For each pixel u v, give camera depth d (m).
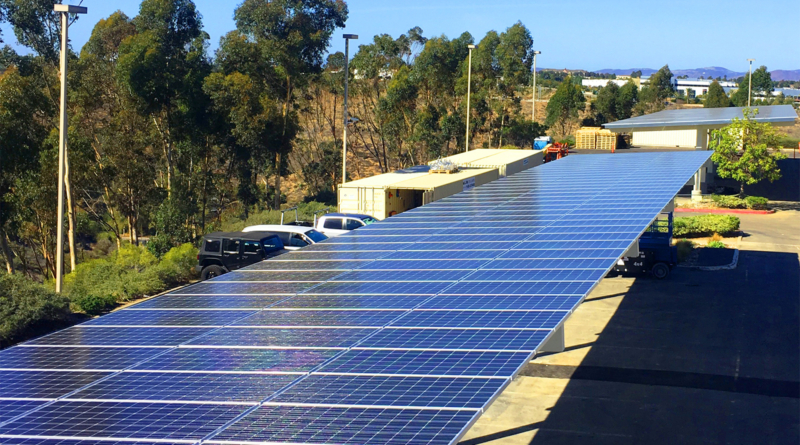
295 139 61.56
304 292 12.08
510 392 16.59
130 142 45.28
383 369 7.91
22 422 6.82
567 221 16.75
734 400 15.80
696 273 29.77
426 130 71.50
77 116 44.00
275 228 29.66
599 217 16.94
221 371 8.12
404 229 18.17
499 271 12.48
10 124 35.78
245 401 7.16
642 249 28.44
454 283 11.92
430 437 6.06
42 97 37.56
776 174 48.94
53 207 39.47
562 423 14.75
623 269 28.86
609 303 24.84
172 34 51.75
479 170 38.22
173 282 30.12
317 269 14.08
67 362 8.73
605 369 18.06
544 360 18.86
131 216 46.81
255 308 11.09
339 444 6.00
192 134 49.03
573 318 22.98
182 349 9.09
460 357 8.15
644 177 24.47
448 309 10.33
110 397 7.45
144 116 46.56
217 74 49.00
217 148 54.31
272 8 57.34
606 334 21.14
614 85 124.06
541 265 12.58
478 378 7.43
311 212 45.12
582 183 24.39
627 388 16.70
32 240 46.75
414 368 7.88
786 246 36.06
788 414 14.95
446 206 21.59
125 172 45.25
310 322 10.11
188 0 52.09
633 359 18.81
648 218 16.14
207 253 27.72
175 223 41.66
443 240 15.98
